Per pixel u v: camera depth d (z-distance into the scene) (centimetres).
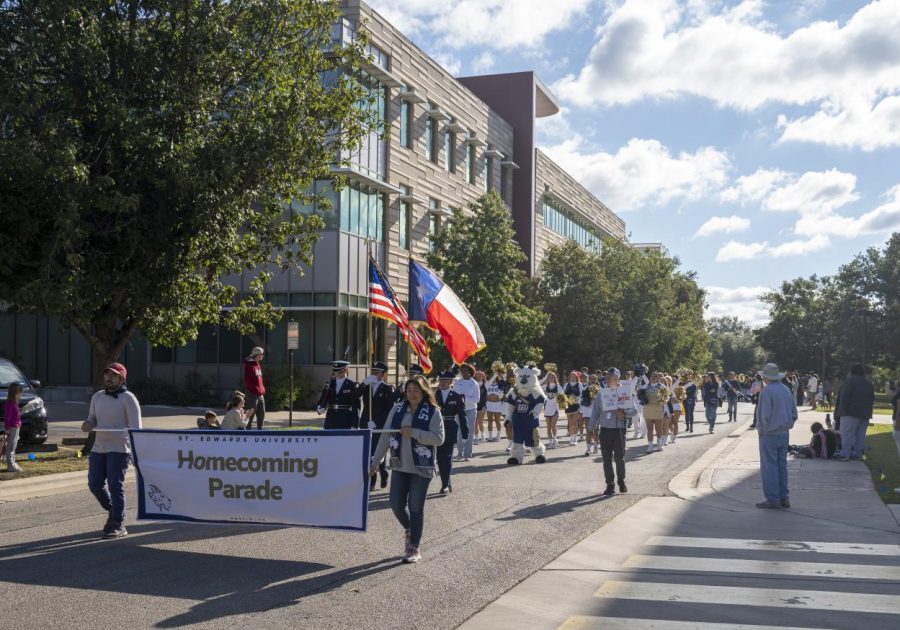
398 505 867
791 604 718
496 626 659
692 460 1881
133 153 1631
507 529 1041
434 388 1489
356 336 3712
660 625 661
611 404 1335
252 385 2098
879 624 662
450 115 4728
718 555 908
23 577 791
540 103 6400
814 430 1731
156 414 2973
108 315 1767
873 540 977
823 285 9056
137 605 699
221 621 656
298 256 1959
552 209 6738
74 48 1583
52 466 1522
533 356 3503
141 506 970
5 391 1775
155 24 1698
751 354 15650
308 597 728
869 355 8269
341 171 3475
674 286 6675
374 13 3834
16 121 1552
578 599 739
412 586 768
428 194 4434
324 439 910
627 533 1028
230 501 938
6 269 1534
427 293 1650
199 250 1747
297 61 1859
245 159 1694
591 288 4647
